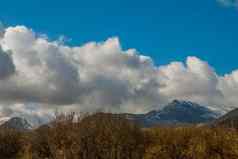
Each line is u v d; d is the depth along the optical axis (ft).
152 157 238.89
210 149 237.66
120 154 238.48
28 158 254.06
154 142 245.45
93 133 241.55
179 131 248.32
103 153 239.09
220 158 234.99
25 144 268.21
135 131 243.81
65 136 245.86
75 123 247.70
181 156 239.71
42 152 255.70
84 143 240.73
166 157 239.71
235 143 236.02
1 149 278.87
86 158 239.30
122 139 240.12
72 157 239.50
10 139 282.77
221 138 238.68
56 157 242.17
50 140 248.52
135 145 240.94
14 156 276.62
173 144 242.99
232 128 246.47
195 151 236.22
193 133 246.68
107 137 240.73
